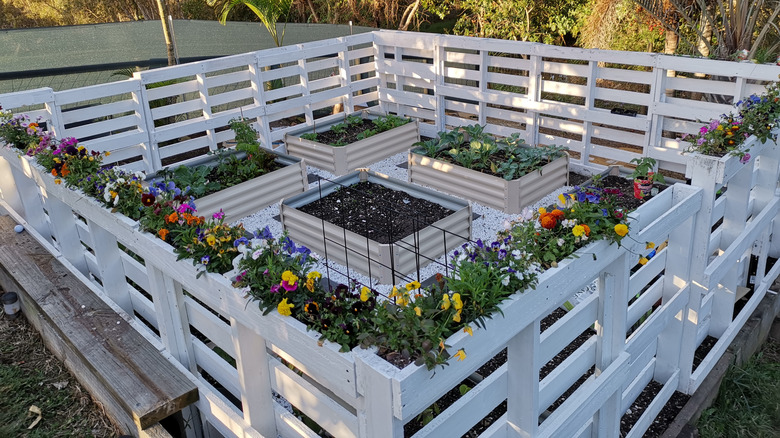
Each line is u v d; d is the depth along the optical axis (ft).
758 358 14.69
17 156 14.55
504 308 7.39
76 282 13.82
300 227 16.28
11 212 17.07
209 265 8.77
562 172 18.88
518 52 21.57
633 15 30.83
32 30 28.76
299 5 46.93
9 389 12.80
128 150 21.26
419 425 11.13
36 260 14.76
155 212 10.11
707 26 27.43
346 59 24.88
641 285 11.20
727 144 11.48
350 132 22.85
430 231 14.90
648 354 11.93
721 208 13.15
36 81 29.45
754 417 12.78
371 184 18.37
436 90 24.22
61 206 14.43
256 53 22.61
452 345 6.79
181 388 10.59
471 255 8.05
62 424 12.01
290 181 18.93
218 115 22.44
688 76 32.22
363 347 6.89
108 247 12.90
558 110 21.27
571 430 9.35
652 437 11.78
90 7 48.78
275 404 10.01
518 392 8.59
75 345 11.78
